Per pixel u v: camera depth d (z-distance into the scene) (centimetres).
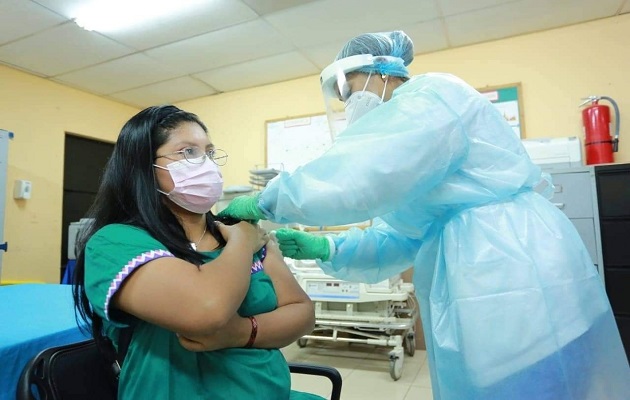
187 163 91
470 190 95
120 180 90
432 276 107
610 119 269
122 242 78
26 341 104
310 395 107
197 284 73
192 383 79
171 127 92
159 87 390
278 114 384
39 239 347
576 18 279
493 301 86
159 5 254
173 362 79
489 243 91
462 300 88
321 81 122
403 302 290
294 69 356
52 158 362
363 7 260
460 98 97
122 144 91
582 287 90
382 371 275
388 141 86
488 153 95
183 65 342
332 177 87
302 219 92
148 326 80
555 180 246
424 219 107
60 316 132
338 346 333
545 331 83
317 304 291
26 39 290
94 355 92
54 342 111
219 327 72
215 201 95
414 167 86
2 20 265
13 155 334
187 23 275
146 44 303
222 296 73
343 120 123
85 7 254
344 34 294
